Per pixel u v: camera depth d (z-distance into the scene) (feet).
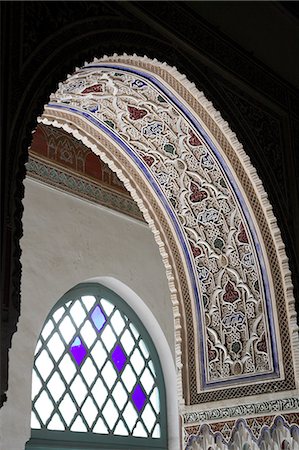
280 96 9.34
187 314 9.17
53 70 6.06
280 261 8.50
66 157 13.80
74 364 13.24
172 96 8.24
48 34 6.12
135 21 7.25
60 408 12.71
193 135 8.60
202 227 9.08
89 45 6.52
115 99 8.50
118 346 14.35
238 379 8.58
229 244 8.88
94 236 14.02
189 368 9.00
